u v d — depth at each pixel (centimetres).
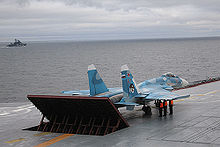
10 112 3105
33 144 1844
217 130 1873
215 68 11125
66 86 8125
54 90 7475
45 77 10081
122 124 2145
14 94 6950
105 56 19900
